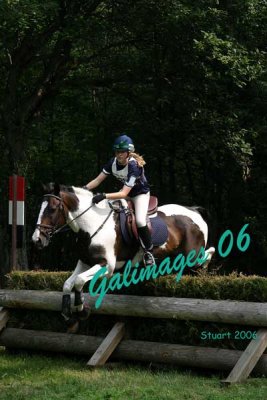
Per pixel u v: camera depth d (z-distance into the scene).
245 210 21.02
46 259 21.38
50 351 8.78
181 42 18.05
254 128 19.11
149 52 19.44
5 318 9.12
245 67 17.44
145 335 8.16
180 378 7.23
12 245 10.40
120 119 21.56
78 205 7.63
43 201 7.52
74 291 8.38
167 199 21.03
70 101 22.12
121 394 6.51
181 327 7.86
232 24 18.50
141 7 17.77
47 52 19.27
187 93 18.86
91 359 7.87
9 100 17.86
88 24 16.95
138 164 7.82
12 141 17.98
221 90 18.88
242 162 18.47
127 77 19.77
